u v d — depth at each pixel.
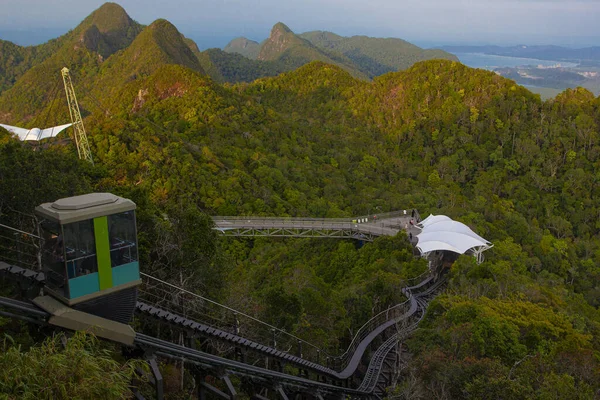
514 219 82.62
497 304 31.05
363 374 28.88
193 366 18.45
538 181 103.94
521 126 120.56
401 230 58.81
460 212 78.50
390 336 33.31
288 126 123.75
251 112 117.38
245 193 75.69
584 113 120.56
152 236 28.39
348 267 54.78
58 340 14.11
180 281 26.22
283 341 27.72
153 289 25.75
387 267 48.62
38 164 30.94
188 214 28.66
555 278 61.91
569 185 101.19
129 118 99.69
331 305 32.84
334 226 64.56
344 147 122.06
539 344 25.66
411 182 105.50
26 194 26.36
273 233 62.41
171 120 103.00
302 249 64.44
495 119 124.12
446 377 20.56
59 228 13.83
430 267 49.84
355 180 103.50
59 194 28.31
